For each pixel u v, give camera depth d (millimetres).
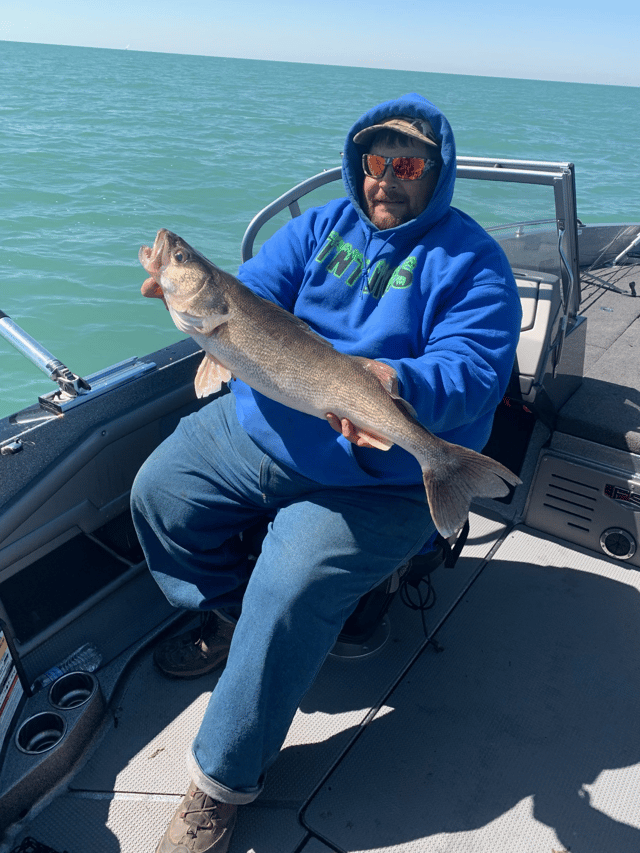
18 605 1977
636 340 3346
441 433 1780
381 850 1661
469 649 2232
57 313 9828
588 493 2586
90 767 1854
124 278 11297
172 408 2350
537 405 2539
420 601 2262
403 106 1777
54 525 2025
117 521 2262
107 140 26641
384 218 1896
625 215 18906
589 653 2232
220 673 2137
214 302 1484
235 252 13164
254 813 1743
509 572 2559
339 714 2014
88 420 2078
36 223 14180
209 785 1580
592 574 2555
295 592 1580
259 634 1582
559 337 2500
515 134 42562
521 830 1709
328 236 1986
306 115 45688
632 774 1858
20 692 1854
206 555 1971
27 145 23906
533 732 1972
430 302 1775
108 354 8758
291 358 1472
